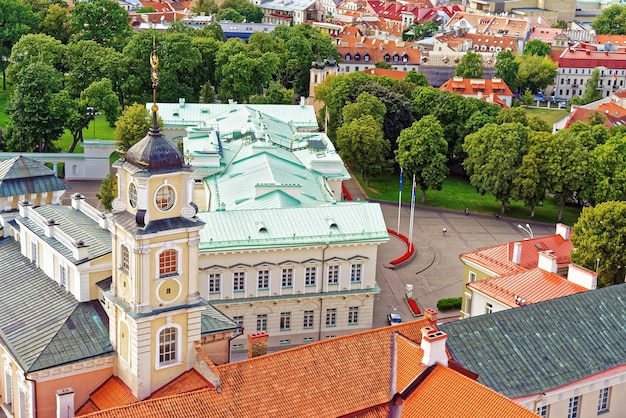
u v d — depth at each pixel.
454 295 169.88
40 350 89.94
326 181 182.00
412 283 174.50
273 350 144.12
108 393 90.31
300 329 145.38
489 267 143.25
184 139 196.12
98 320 94.75
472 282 137.50
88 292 96.50
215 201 160.38
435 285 174.25
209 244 137.62
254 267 140.12
